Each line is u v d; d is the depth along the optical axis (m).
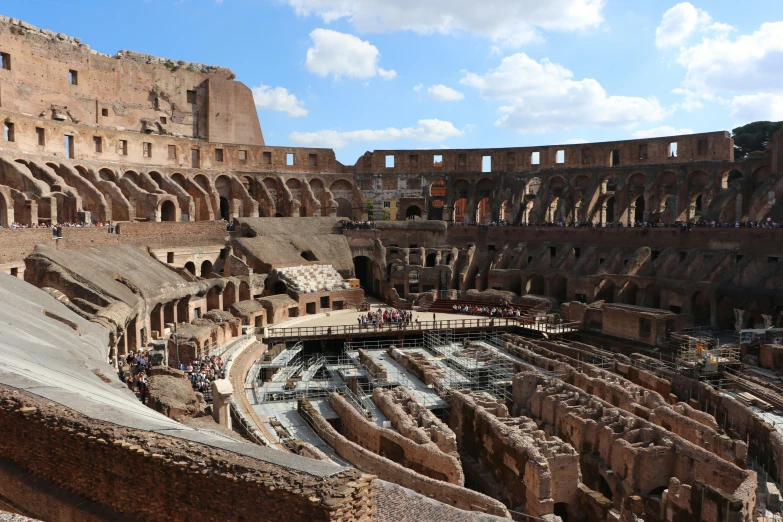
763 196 67.50
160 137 80.88
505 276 76.56
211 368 41.88
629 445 31.34
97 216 65.12
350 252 81.50
